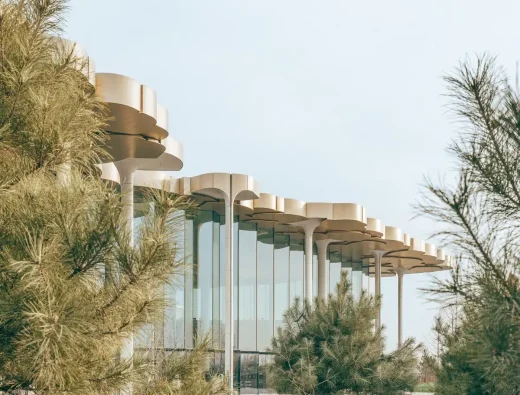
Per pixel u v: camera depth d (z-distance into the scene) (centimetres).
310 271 2970
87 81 643
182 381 647
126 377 556
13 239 518
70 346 495
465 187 412
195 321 2723
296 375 1680
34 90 562
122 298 546
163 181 556
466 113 425
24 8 584
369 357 1681
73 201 516
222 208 2852
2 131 549
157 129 1545
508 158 418
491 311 404
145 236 534
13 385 522
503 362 399
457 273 415
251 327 3072
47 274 485
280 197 2797
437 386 898
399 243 3594
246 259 3064
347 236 3353
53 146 555
